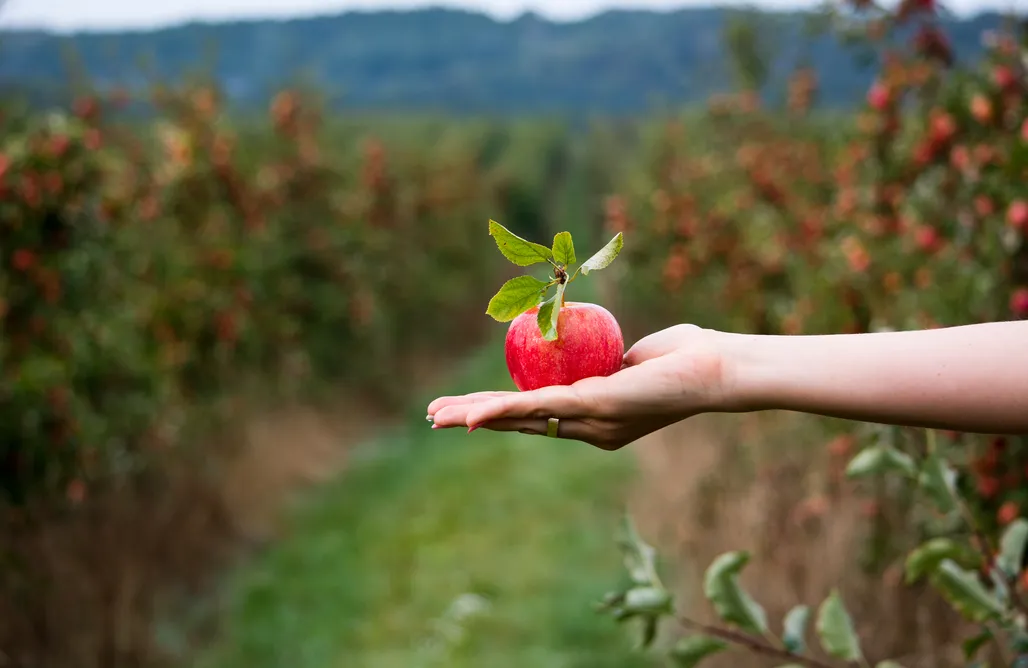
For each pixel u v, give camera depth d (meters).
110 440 2.47
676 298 4.75
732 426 3.06
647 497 3.40
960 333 1.13
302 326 4.40
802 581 2.12
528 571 3.08
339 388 4.82
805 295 2.71
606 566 3.07
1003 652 1.52
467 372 6.48
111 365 2.45
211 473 3.22
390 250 5.64
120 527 2.53
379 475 4.14
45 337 2.25
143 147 3.29
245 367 3.77
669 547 2.87
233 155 3.60
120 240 2.72
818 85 3.87
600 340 1.22
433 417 1.18
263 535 3.29
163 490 2.89
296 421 4.15
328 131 5.34
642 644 1.32
